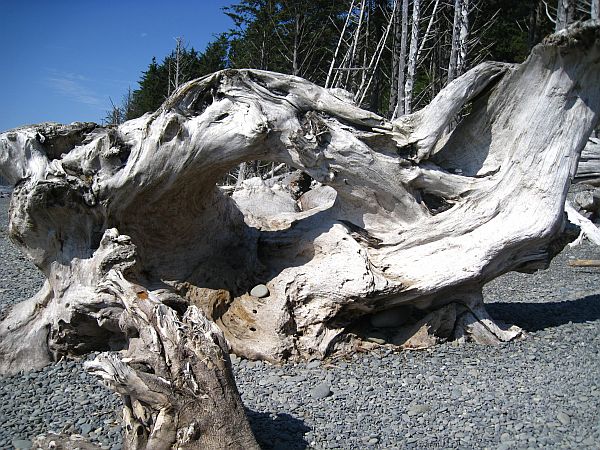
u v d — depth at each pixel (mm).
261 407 6238
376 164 7816
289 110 7711
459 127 8508
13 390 6758
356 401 6422
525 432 5684
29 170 7270
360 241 8242
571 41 7273
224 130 7504
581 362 7379
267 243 8680
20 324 7520
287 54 22766
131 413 5188
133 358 5078
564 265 14500
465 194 8109
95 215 7477
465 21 15516
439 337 8141
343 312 7871
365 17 20203
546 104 7855
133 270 7438
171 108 7605
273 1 22703
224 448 4855
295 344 7672
